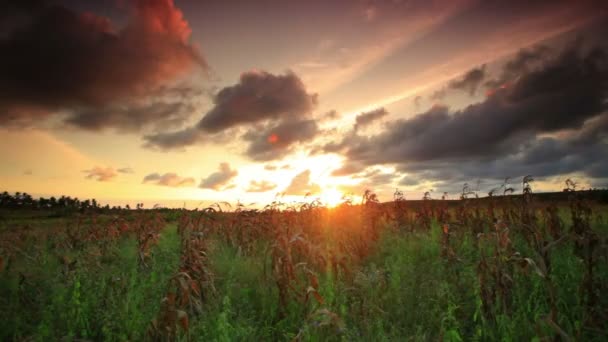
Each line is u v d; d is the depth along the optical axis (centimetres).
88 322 497
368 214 966
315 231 959
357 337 450
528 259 439
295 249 696
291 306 538
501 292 488
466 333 470
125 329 484
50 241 1236
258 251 851
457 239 805
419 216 1041
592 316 422
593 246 478
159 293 577
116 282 616
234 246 916
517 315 454
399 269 647
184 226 1005
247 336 454
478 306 453
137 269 736
